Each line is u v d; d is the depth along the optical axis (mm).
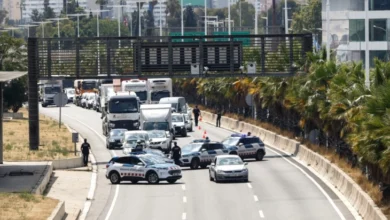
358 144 92125
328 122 124875
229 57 153375
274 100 169000
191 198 103625
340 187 106688
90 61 169125
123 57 164375
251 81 194000
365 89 115938
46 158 134625
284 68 154375
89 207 99250
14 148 148500
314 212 92062
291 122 163750
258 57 170500
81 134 192875
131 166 116812
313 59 147125
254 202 99562
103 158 148000
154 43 151500
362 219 87438
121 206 99375
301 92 141250
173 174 116812
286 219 88312
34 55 147875
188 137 182375
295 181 115750
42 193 108375
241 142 139125
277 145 162125
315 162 129500
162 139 154375
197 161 132875
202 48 152125
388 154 84562
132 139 153875
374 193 90375
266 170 128125
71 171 129125
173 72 154125
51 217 84125
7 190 103062
